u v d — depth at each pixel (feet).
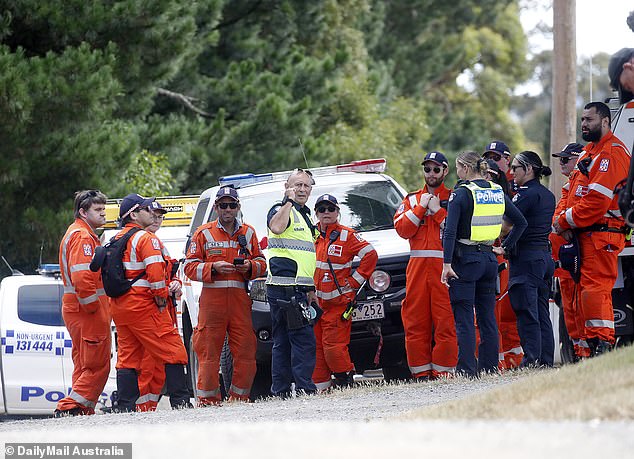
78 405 140.36
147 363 137.80
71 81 251.19
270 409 114.62
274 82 351.46
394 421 83.30
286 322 136.26
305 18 409.69
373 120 419.74
